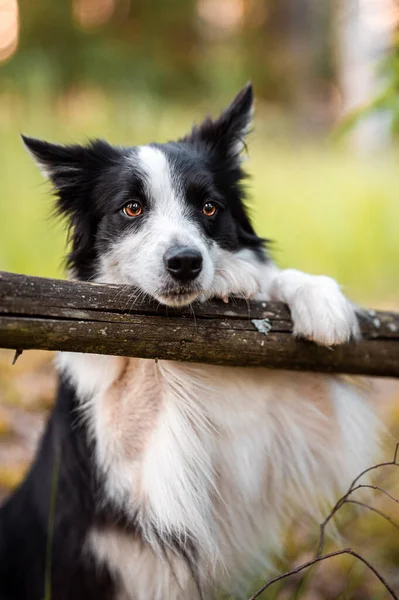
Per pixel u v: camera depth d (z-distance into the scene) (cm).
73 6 1825
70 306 317
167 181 406
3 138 1233
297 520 435
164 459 374
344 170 1434
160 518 374
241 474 393
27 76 1557
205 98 1803
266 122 1716
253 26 2423
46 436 446
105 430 385
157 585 405
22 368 746
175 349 341
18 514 459
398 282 1095
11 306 304
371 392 433
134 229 400
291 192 1279
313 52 2258
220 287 363
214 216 412
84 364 391
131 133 1365
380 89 518
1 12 1797
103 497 392
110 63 1731
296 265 1108
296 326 359
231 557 411
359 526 489
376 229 1188
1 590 452
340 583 450
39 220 1005
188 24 2161
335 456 407
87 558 414
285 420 400
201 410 382
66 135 1300
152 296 341
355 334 364
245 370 387
